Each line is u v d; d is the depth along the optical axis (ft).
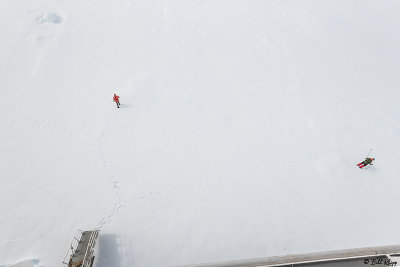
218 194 45.91
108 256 37.06
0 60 60.29
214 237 40.47
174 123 56.54
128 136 53.06
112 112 56.34
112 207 42.24
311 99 66.03
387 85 74.74
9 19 68.44
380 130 61.82
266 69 71.67
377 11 103.09
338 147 56.49
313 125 60.13
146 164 48.98
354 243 42.06
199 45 74.59
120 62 66.44
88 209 41.45
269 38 80.94
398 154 57.57
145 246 38.65
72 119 53.78
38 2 76.18
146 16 79.92
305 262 31.30
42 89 57.62
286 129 58.49
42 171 45.03
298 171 51.01
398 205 48.55
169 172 48.16
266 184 48.26
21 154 46.70
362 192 49.44
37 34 66.80
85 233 36.45
